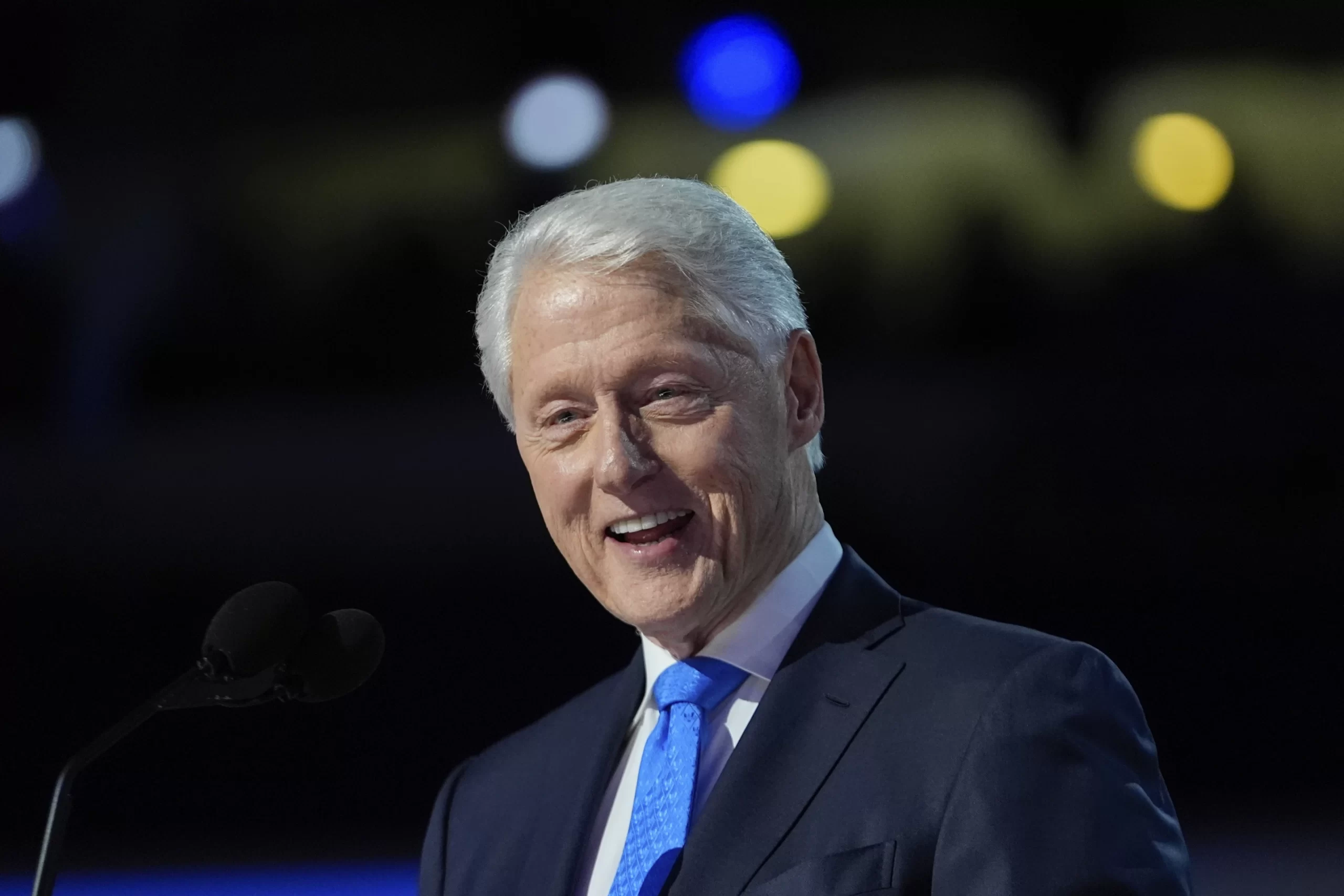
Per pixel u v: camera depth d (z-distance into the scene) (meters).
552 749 7.45
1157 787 6.00
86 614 24.39
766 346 6.67
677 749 6.57
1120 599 23.47
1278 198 25.53
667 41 26.47
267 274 26.73
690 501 6.47
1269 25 25.58
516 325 6.71
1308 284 25.20
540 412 6.63
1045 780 5.71
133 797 21.33
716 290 6.52
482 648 23.19
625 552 6.59
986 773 5.76
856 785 6.04
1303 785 20.80
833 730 6.26
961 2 26.06
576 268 6.54
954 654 6.34
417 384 26.11
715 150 26.59
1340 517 23.36
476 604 23.80
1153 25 25.77
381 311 26.58
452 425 25.42
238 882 18.75
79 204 26.53
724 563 6.55
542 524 24.41
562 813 6.99
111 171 26.62
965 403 25.09
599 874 6.70
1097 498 24.06
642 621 6.58
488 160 26.92
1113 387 24.83
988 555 24.02
